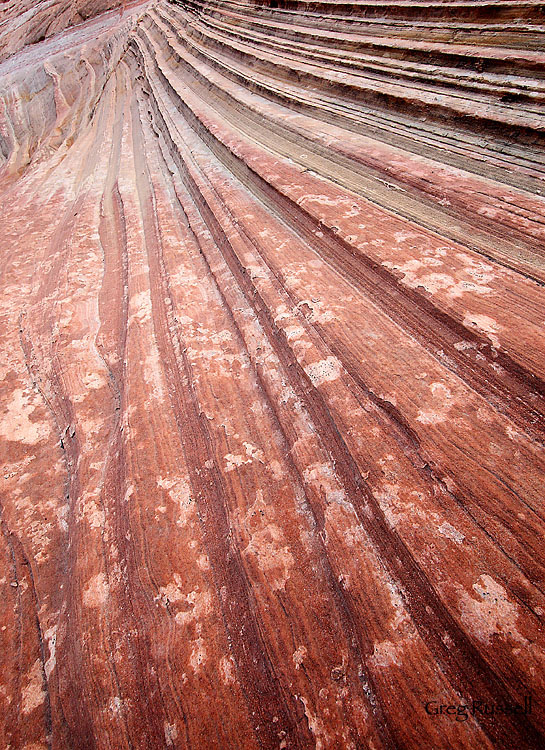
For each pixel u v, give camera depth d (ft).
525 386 9.89
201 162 29.09
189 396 14.83
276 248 18.24
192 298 19.08
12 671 10.74
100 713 9.13
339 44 30.55
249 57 37.99
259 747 7.84
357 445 10.34
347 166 20.76
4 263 29.94
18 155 76.95
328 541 9.43
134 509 12.25
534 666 6.54
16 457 16.51
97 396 17.44
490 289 12.34
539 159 15.55
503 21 20.56
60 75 94.22
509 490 8.44
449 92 20.16
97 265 26.50
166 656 9.34
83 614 10.75
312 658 8.29
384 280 14.14
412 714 7.02
